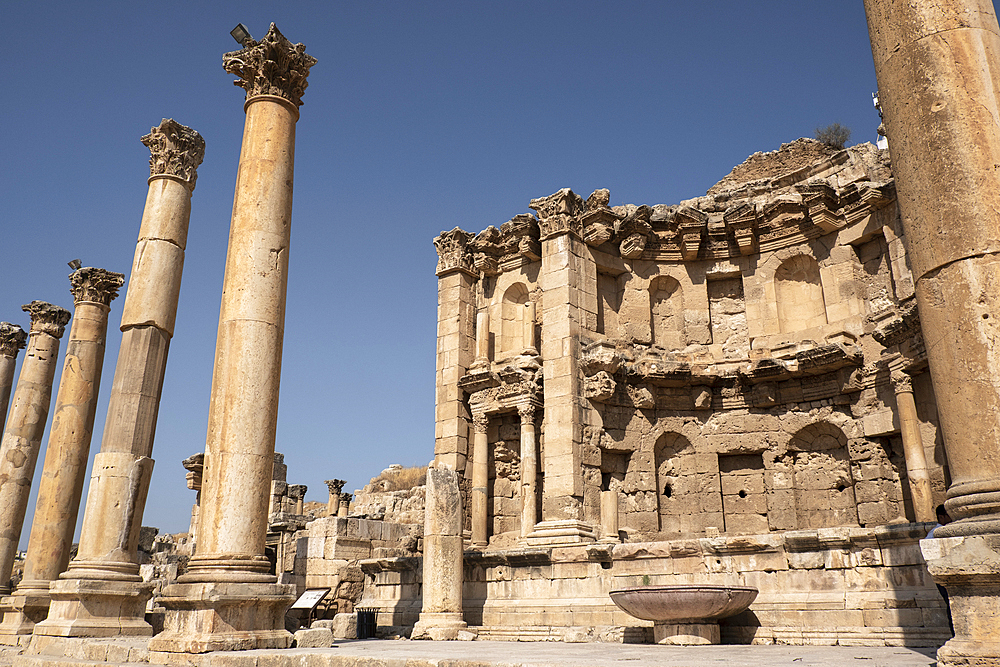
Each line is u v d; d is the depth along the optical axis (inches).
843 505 1000.2
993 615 277.0
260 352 575.5
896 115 344.8
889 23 352.2
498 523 1084.5
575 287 1048.2
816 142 1227.9
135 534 720.3
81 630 655.1
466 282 1205.1
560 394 1000.2
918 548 584.1
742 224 1123.9
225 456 549.6
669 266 1162.6
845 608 606.5
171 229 799.7
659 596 598.9
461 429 1132.5
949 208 318.3
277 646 519.8
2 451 1063.6
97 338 939.3
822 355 999.6
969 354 305.0
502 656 419.8
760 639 633.0
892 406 957.2
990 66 328.5
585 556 810.8
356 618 848.3
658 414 1080.2
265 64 638.5
